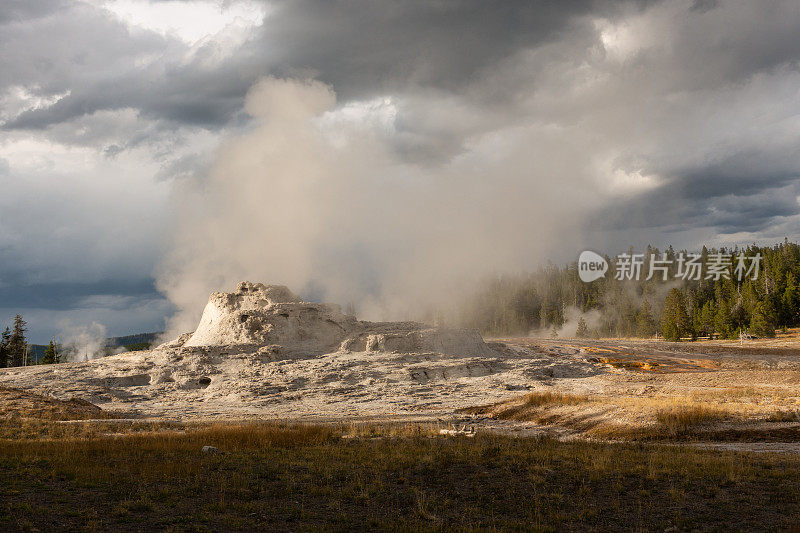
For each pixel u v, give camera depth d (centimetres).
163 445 2952
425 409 5403
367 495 2080
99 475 2250
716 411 3741
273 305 8819
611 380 7306
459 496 2139
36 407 4700
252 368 7500
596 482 2292
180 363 7581
